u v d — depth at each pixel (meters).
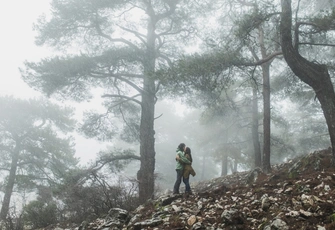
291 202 6.14
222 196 7.86
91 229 7.52
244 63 9.90
